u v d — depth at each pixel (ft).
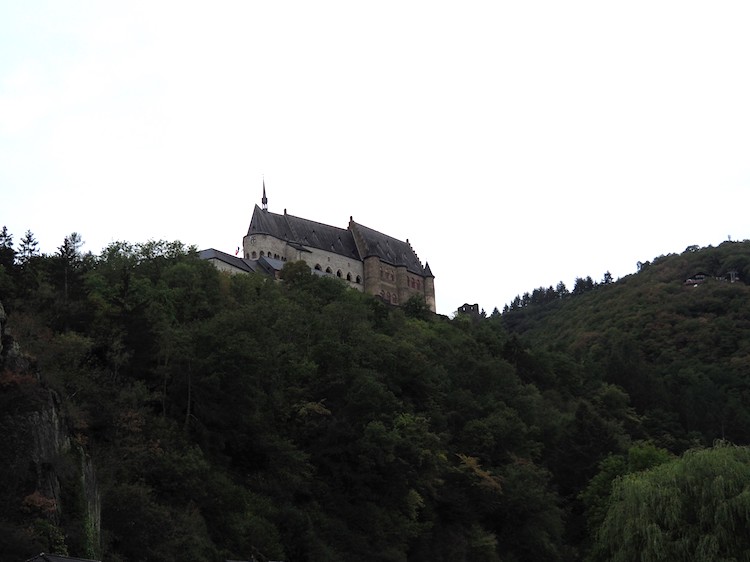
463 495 357.20
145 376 305.53
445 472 364.58
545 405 497.46
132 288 371.76
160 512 239.09
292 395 355.36
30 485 197.36
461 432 406.62
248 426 314.76
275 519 284.82
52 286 329.31
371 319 522.47
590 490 392.88
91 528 207.10
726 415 562.66
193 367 306.76
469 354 515.50
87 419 252.42
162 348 304.50
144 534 230.48
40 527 187.52
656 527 267.39
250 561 253.85
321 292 562.25
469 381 473.67
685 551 261.44
